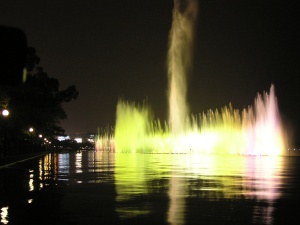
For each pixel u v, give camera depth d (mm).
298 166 48000
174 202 18984
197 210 16719
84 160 68500
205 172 38000
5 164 53219
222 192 22719
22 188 25328
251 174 35500
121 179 30828
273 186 25828
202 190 23672
